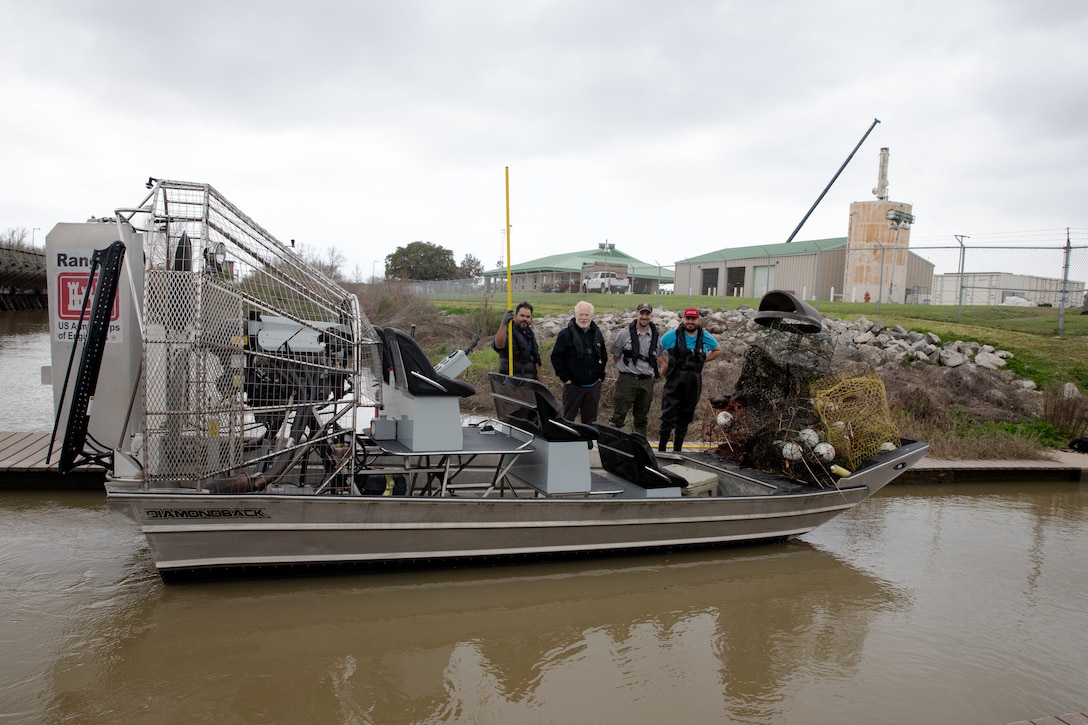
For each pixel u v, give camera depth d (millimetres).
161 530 4605
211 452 4691
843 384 6953
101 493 7207
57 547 5707
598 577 5766
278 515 4785
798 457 6582
